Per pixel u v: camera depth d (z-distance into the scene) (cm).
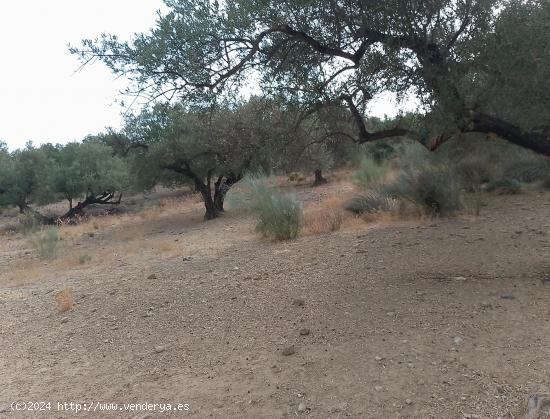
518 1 449
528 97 459
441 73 468
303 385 396
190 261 1053
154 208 2778
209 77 507
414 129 542
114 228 2166
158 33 473
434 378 371
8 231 2547
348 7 488
